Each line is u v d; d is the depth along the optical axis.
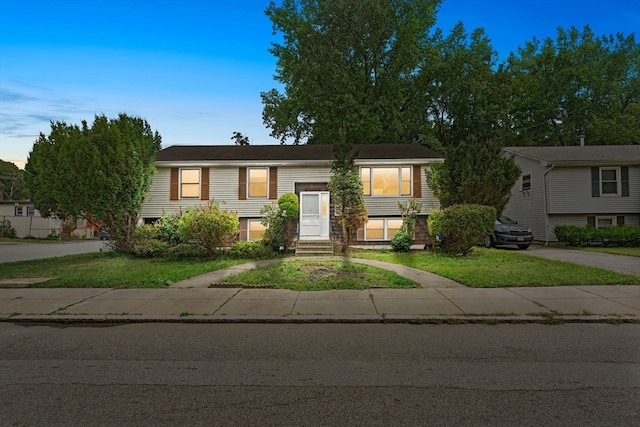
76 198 14.40
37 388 4.15
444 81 32.19
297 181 18.88
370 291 9.09
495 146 16.39
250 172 19.00
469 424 3.37
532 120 38.88
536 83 37.53
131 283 9.92
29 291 9.19
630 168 22.23
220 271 11.94
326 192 18.77
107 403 3.79
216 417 3.51
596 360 4.97
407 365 4.82
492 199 16.16
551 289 9.11
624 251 17.34
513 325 6.66
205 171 18.97
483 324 6.72
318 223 18.69
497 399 3.85
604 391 4.03
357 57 30.44
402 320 6.86
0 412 3.61
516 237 18.80
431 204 18.53
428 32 34.16
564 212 22.25
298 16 31.11
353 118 27.30
